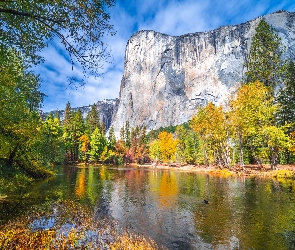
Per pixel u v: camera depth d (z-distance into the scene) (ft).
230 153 174.40
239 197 59.93
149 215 44.80
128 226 37.91
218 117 152.76
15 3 18.62
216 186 82.17
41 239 29.17
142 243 30.30
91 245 28.43
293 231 34.45
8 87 43.45
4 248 25.86
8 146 58.70
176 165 287.69
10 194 58.90
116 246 28.37
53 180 92.84
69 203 52.47
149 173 162.30
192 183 94.12
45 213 42.98
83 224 37.45
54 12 18.80
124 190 75.66
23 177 76.84
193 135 280.51
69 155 255.09
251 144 140.46
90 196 62.69
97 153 272.10
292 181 86.84
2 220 37.17
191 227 37.47
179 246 30.12
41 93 70.08
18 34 20.57
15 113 53.11
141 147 379.55
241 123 131.85
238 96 135.03
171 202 56.59
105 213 45.80
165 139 315.17
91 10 18.83
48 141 129.18
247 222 39.19
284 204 50.62
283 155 155.33
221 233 34.50
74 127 268.82
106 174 138.82
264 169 127.54
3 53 24.32
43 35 20.48
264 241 31.14
